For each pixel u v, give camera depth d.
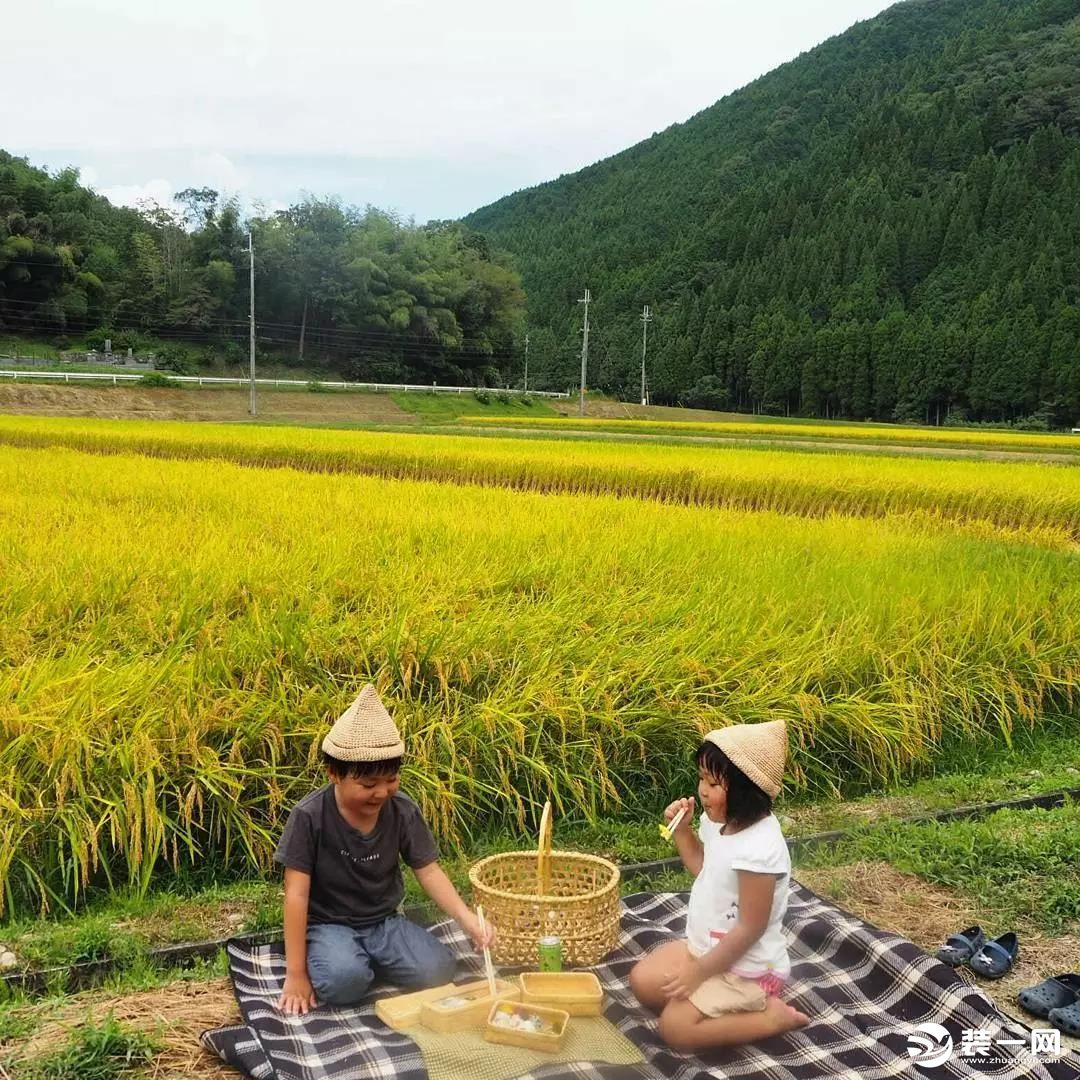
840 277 123.50
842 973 3.78
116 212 106.00
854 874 4.84
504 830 5.34
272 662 5.95
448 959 3.80
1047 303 101.62
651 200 191.12
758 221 138.62
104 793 4.78
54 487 13.69
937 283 115.88
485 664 6.20
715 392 115.06
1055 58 162.62
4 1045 3.32
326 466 23.95
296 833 3.68
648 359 121.44
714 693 6.14
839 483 19.27
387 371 89.75
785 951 3.47
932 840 5.11
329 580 7.81
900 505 18.80
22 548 8.54
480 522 10.80
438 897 3.85
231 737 5.32
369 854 3.74
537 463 21.94
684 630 6.83
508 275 99.56
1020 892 4.62
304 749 5.41
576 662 6.36
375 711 3.70
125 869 4.85
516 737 5.51
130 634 6.59
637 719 5.92
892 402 103.12
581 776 5.58
